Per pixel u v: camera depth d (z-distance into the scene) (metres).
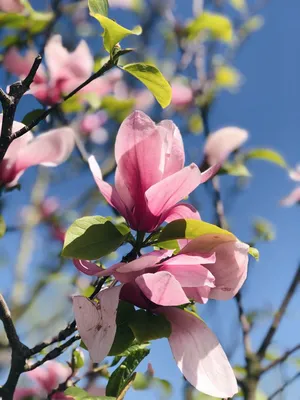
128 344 0.52
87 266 0.54
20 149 0.75
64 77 0.98
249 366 0.91
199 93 1.29
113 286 0.52
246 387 0.89
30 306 1.16
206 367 0.51
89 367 0.83
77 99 1.00
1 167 0.74
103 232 0.55
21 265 1.28
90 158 0.57
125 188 0.56
